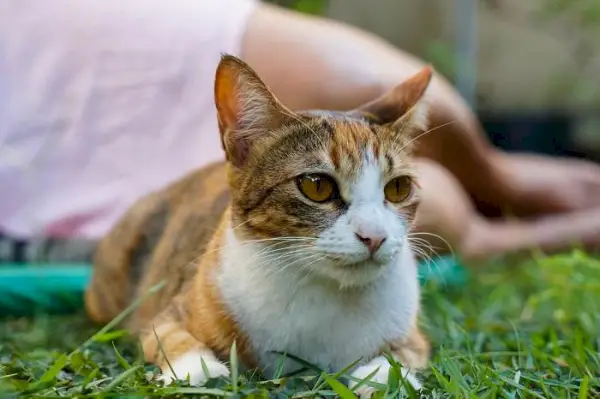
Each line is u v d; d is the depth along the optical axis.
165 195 0.75
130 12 0.92
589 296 0.78
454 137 0.94
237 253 0.57
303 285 0.55
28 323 0.77
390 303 0.57
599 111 1.72
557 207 1.11
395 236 0.55
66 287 0.81
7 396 0.48
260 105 0.57
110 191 0.91
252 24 0.91
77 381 0.51
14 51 0.91
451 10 1.49
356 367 0.56
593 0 1.66
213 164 0.76
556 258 0.86
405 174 0.57
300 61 0.88
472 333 0.69
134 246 0.73
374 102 0.61
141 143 0.91
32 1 0.92
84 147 0.91
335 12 1.42
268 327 0.56
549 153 1.73
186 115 0.91
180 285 0.64
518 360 0.59
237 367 0.54
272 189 0.56
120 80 0.91
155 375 0.53
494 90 1.73
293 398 0.48
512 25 1.73
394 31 1.46
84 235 0.91
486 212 1.10
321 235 0.54
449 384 0.50
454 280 0.85
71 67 0.91
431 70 0.61
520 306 0.80
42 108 0.91
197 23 0.91
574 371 0.56
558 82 1.74
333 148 0.55
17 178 0.90
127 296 0.73
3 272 0.81
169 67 0.91
